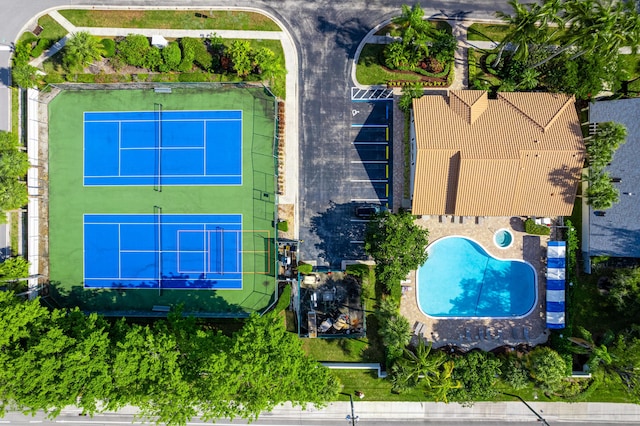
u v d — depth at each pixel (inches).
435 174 1449.3
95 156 1593.3
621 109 1460.4
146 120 1585.9
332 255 1577.3
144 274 1593.3
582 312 1547.7
